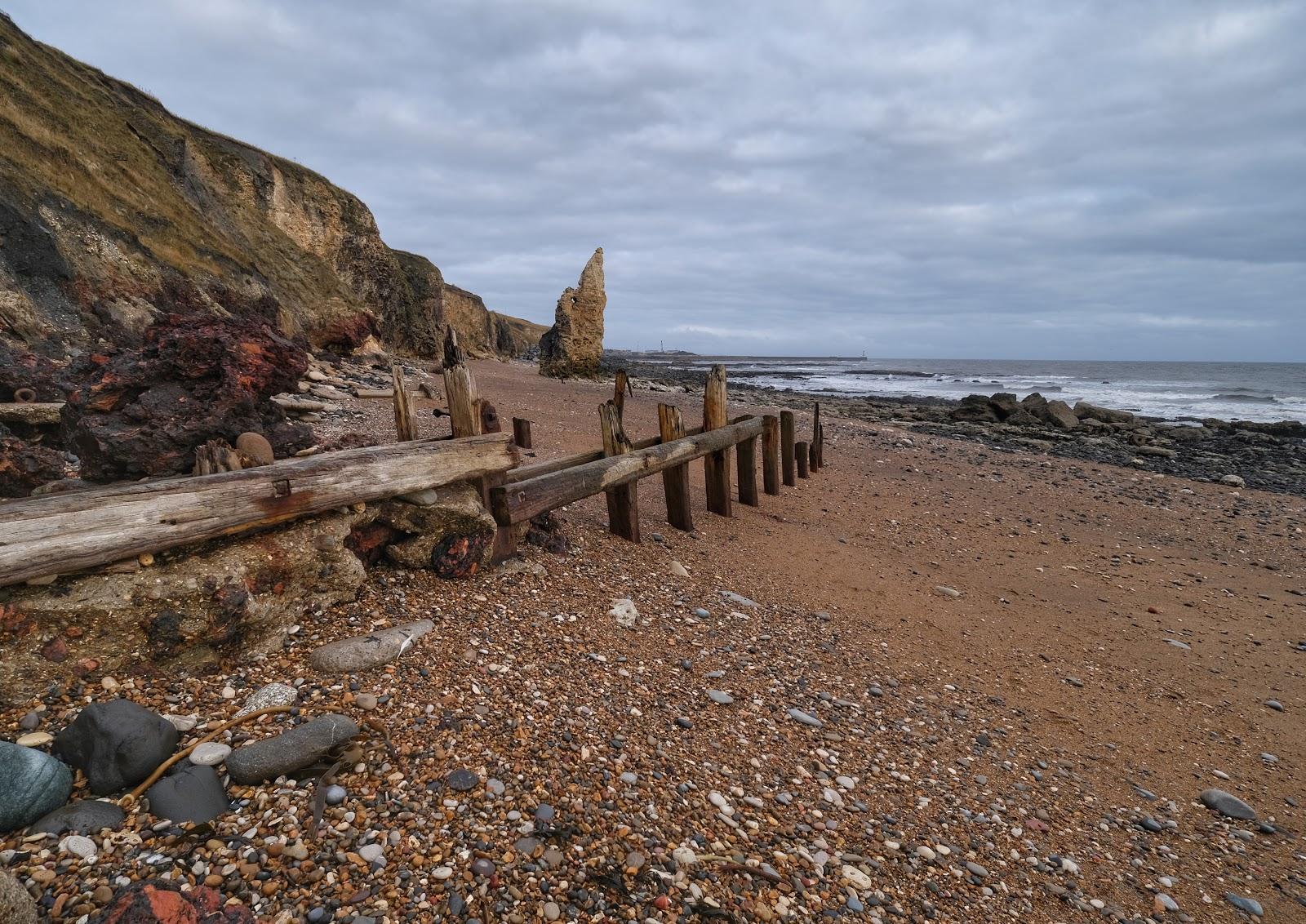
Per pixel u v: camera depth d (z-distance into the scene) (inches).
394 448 175.2
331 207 1397.6
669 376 2101.4
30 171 622.2
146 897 80.6
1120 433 972.6
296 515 149.2
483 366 1430.9
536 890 101.3
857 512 412.5
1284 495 547.5
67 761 105.0
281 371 217.8
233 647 137.9
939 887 124.6
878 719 184.4
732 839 124.6
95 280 614.5
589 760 135.2
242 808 104.6
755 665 199.3
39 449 208.5
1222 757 190.9
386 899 93.4
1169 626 283.0
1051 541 391.9
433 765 121.3
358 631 158.2
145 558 126.8
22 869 85.8
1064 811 157.5
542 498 223.5
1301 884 142.0
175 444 189.3
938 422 1061.1
